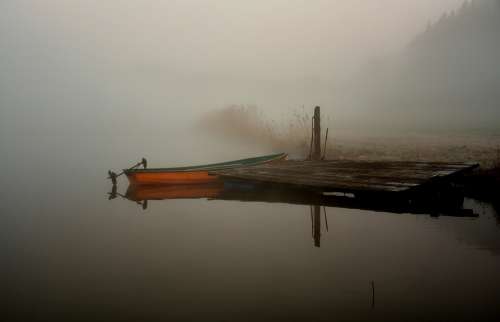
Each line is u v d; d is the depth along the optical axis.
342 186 12.98
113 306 6.48
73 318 6.11
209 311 6.23
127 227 11.73
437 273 7.58
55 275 7.91
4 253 9.38
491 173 15.98
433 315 5.92
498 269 7.71
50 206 14.98
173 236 10.67
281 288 7.03
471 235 10.09
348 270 7.86
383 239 9.91
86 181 21.31
